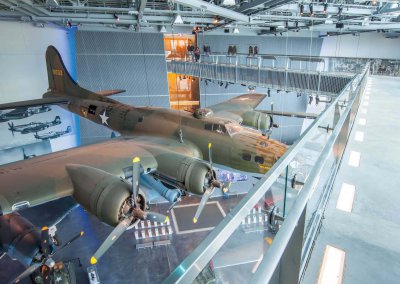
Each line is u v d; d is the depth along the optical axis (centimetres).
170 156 775
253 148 814
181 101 2295
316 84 1088
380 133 377
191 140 912
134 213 616
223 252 84
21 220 761
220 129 866
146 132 1016
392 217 173
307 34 2167
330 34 2031
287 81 1199
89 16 1286
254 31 2097
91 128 1883
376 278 124
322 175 213
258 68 1307
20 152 1569
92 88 1872
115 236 598
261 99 1447
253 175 838
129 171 755
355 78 523
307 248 138
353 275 126
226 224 66
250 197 77
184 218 1320
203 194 738
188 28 1992
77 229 1270
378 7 1101
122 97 1934
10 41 1464
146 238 1184
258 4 922
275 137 2255
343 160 273
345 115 219
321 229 160
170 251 1123
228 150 848
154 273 1021
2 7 1269
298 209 89
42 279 717
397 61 1619
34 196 621
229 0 801
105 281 988
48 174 677
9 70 1480
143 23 1512
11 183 639
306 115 1198
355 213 177
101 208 605
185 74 1847
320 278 122
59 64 1427
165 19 1354
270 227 86
